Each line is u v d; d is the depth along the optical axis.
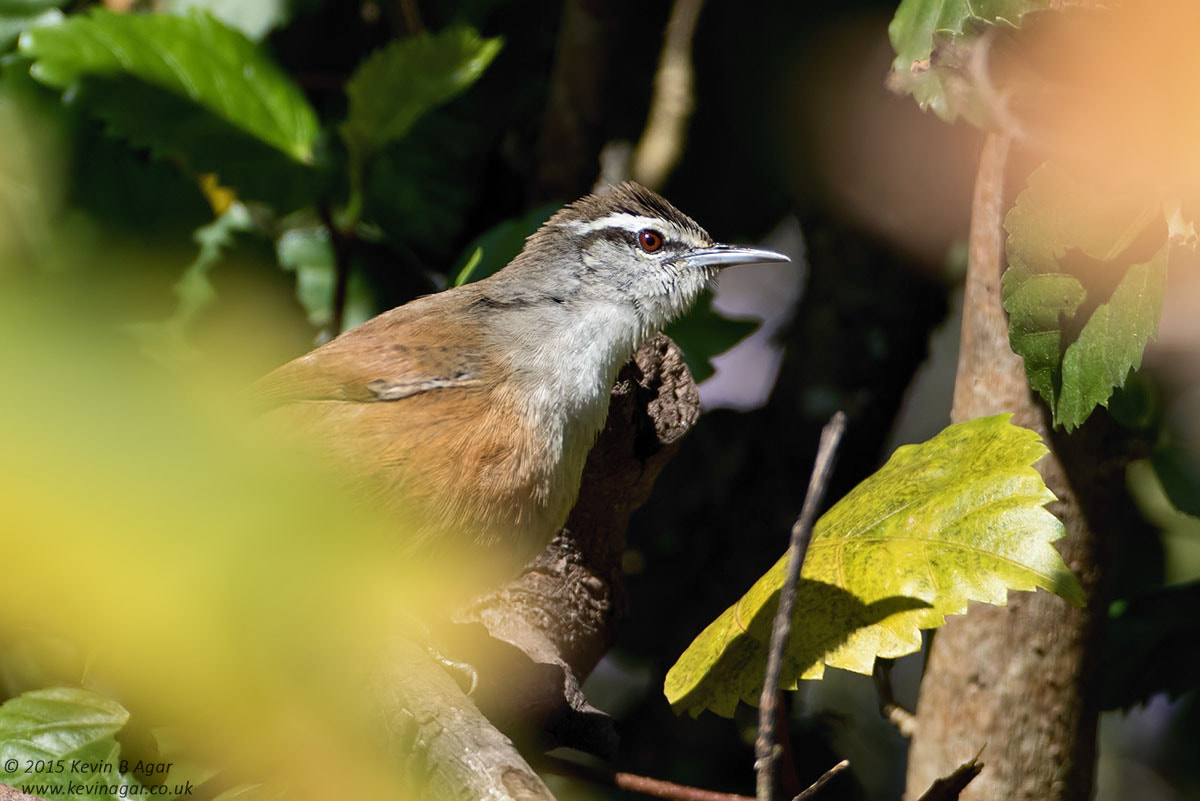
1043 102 5.93
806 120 10.93
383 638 5.89
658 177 11.32
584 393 7.66
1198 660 8.73
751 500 11.22
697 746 10.70
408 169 10.66
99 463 1.66
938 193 10.71
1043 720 6.83
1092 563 6.81
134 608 2.09
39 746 6.04
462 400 7.21
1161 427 8.63
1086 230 5.81
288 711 5.65
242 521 2.17
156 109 8.51
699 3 10.95
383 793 5.54
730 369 13.75
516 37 11.35
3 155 9.22
